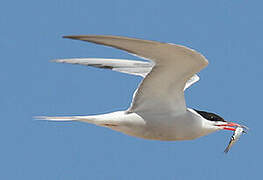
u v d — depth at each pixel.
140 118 14.35
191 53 12.68
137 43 12.22
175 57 12.97
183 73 13.58
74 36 11.52
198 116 14.71
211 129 14.80
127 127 14.39
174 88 14.06
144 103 14.37
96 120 14.20
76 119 14.12
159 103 14.34
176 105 14.40
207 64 13.02
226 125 14.95
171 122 14.42
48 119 14.06
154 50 12.63
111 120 14.28
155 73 13.69
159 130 14.45
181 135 14.60
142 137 14.60
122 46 12.27
